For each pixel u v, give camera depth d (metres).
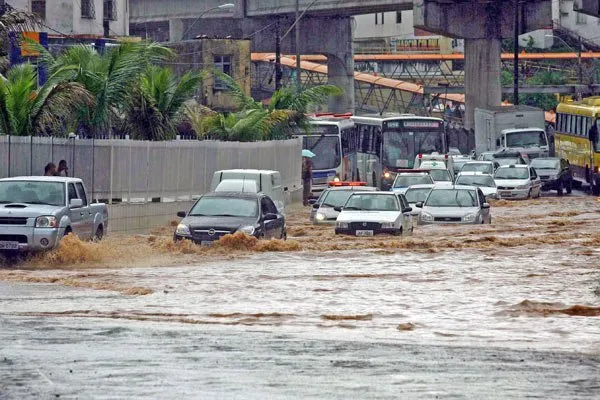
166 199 92.69
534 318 43.50
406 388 29.14
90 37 163.25
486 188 132.00
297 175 133.62
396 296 49.72
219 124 125.44
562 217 107.88
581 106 157.25
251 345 36.12
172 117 102.31
